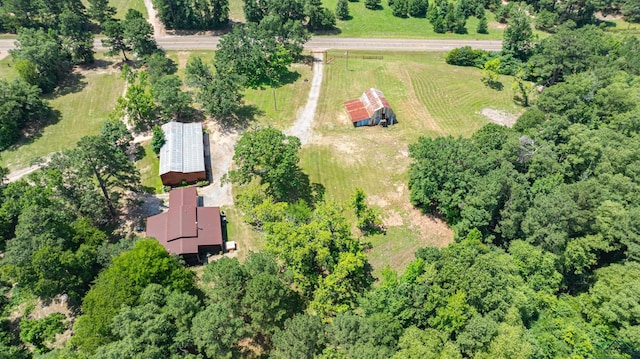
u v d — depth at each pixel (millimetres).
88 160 75312
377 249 80188
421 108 117812
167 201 87625
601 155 84500
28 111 103062
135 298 57531
